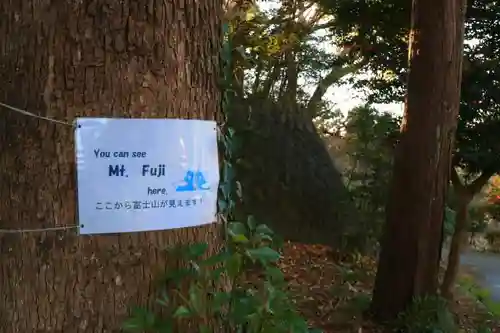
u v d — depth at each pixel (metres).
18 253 1.93
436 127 5.21
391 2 8.45
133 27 1.97
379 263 5.47
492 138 7.80
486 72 7.92
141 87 1.98
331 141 9.41
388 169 7.03
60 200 1.91
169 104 2.04
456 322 5.18
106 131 1.94
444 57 5.15
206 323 2.14
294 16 11.12
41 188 1.91
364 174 7.21
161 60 2.02
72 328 1.92
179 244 2.07
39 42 1.92
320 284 6.18
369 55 9.28
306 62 10.55
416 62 5.23
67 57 1.92
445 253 6.75
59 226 1.91
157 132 2.01
